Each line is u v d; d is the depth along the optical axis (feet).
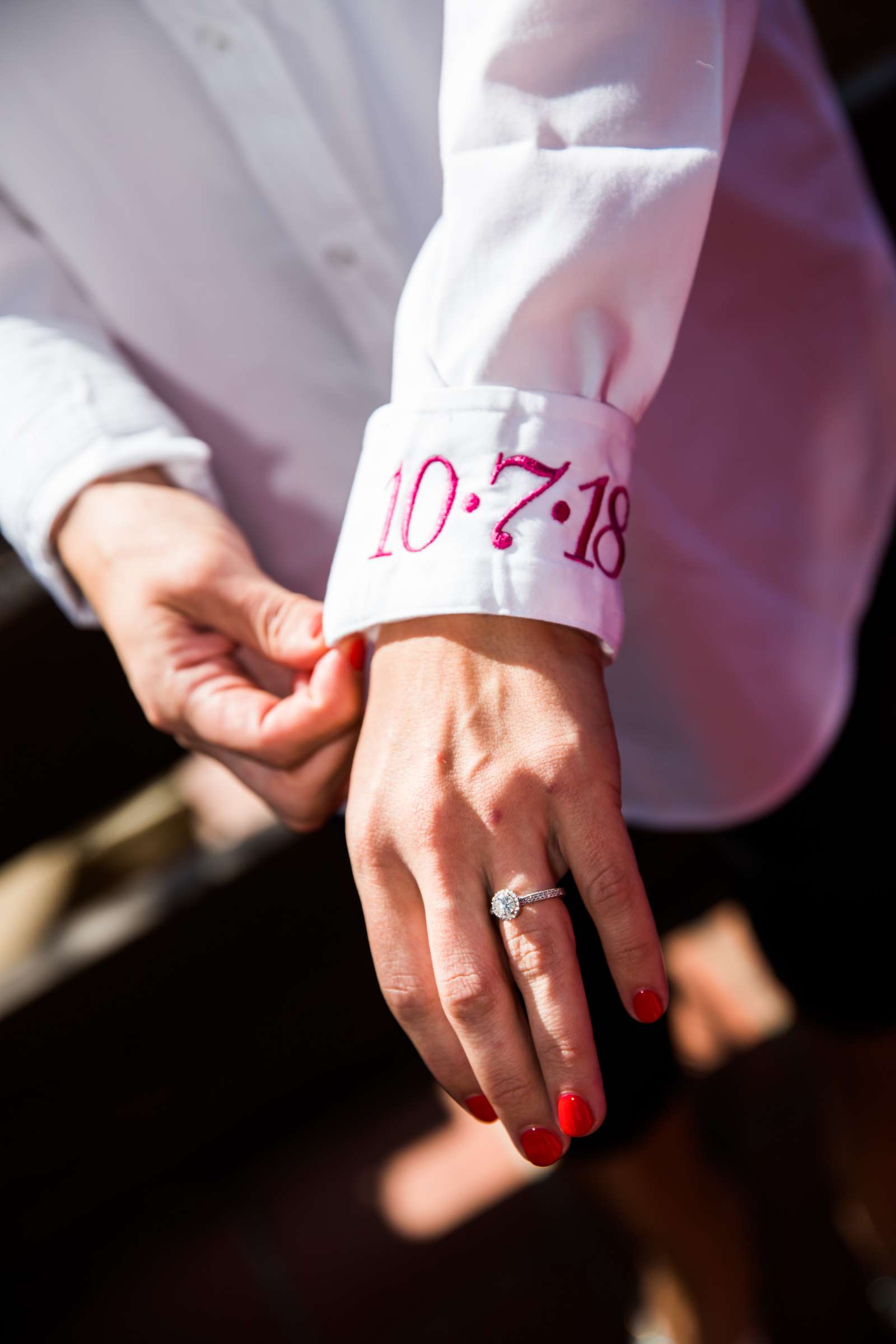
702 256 2.48
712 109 1.94
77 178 2.42
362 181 2.33
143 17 2.27
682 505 2.60
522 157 1.91
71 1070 4.13
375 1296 4.13
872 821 2.89
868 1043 3.33
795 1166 4.26
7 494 2.31
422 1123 4.53
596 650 1.99
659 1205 3.68
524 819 1.87
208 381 2.58
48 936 4.06
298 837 4.02
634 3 1.90
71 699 3.78
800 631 2.72
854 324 2.62
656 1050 3.25
